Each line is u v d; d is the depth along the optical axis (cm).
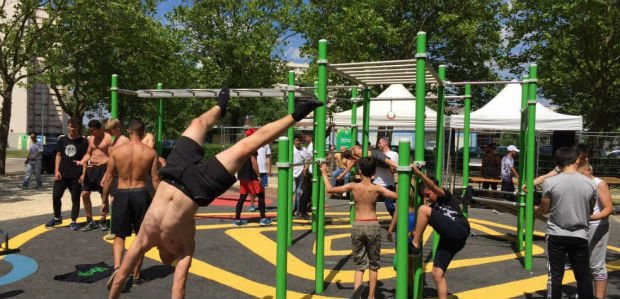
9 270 612
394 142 1872
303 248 777
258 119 3866
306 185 1113
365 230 505
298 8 3130
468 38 2275
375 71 660
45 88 5369
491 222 1103
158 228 362
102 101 2645
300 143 1123
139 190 558
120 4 2009
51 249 722
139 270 562
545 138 1703
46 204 1218
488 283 610
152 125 3425
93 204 1227
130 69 2252
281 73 3297
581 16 1931
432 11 2344
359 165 522
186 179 359
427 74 689
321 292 552
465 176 836
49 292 528
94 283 562
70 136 862
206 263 672
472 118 1403
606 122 2319
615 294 568
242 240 821
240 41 3091
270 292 550
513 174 1322
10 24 1977
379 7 2295
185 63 3091
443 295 466
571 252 460
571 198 455
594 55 2000
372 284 506
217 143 1552
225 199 1417
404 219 400
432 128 1628
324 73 554
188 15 3056
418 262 506
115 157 556
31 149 1602
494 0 2373
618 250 827
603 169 1672
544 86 2272
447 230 462
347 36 2219
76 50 2030
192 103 3048
